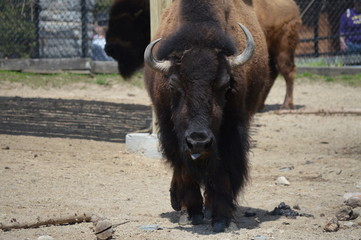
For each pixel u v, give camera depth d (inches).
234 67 576.4
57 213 662.5
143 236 578.9
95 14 2009.1
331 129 1274.6
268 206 729.6
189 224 640.4
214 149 565.3
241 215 688.4
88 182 829.2
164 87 609.3
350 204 723.4
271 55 1427.2
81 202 723.4
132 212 687.1
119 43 1307.8
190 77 557.9
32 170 873.5
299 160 1005.8
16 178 823.1
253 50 574.9
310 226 627.2
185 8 607.2
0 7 1919.3
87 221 634.2
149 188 815.7
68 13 1998.0
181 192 644.1
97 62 1916.8
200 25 584.4
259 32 759.1
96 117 1342.3
